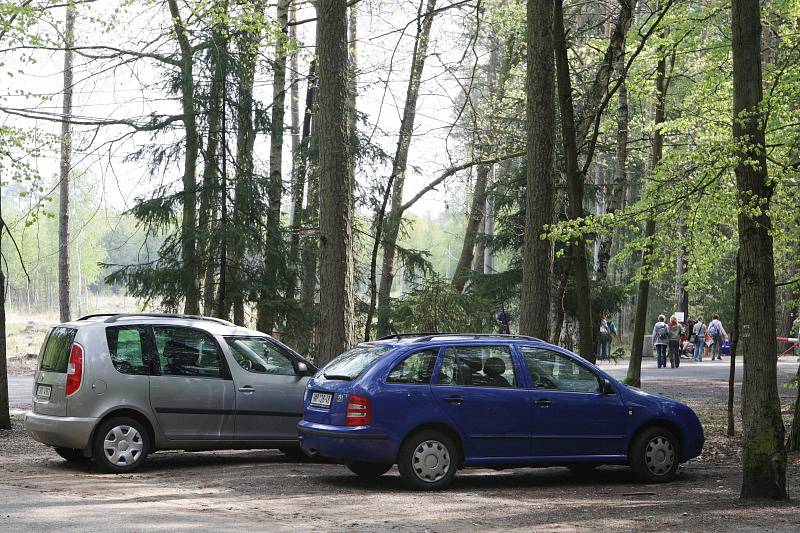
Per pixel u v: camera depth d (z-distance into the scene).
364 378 10.84
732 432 16.81
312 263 24.27
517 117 26.20
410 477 10.73
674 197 13.95
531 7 15.26
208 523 8.41
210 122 22.12
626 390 11.83
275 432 12.91
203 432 12.48
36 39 17.75
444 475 10.86
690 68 24.36
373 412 10.67
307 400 11.50
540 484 11.55
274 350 13.25
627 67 14.80
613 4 22.25
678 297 46.34
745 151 10.20
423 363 11.02
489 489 11.05
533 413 11.28
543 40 15.20
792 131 15.30
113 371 11.98
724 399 23.69
